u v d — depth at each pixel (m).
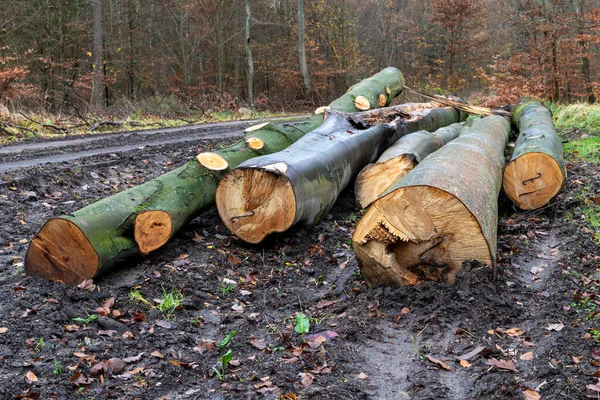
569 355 3.46
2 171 7.89
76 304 4.37
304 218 6.02
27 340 3.70
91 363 3.50
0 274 4.92
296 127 8.04
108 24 27.41
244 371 3.48
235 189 5.81
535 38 17.05
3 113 13.59
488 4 27.95
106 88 26.92
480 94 19.25
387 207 4.49
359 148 7.37
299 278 5.25
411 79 33.44
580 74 18.58
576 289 4.56
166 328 4.14
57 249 4.81
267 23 30.36
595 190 7.37
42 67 23.23
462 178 4.76
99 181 8.13
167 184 5.87
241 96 34.59
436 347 3.77
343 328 4.00
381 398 3.20
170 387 3.32
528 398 3.03
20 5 21.45
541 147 6.98
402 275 4.57
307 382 3.26
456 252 4.43
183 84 31.75
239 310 4.54
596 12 15.23
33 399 3.06
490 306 4.20
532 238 6.11
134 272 5.16
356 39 33.94
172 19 31.33
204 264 5.38
